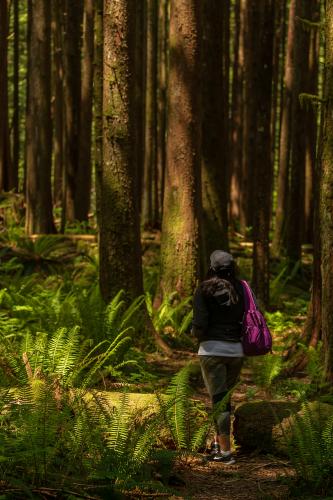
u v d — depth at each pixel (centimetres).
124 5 1020
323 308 742
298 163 1705
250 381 903
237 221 2356
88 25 1991
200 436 565
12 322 1030
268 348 594
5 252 1549
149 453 511
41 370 662
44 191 1733
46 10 1689
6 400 534
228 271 603
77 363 741
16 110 2369
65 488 459
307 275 1741
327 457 518
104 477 463
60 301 1203
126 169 1047
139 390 805
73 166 2023
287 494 505
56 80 2298
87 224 1903
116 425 512
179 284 1235
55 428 492
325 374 737
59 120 2355
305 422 535
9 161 2075
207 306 596
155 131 2062
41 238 1627
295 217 1714
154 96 1983
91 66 1992
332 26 719
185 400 580
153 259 1631
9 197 1942
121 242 1048
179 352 1060
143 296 994
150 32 1986
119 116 1034
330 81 719
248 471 571
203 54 1470
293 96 1692
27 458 477
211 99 1487
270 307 1453
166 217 1254
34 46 1683
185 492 512
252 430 624
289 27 1944
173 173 1242
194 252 1241
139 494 482
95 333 884
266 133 1384
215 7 1452
